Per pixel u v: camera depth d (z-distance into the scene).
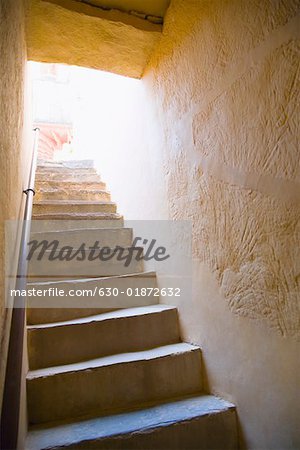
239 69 1.39
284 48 1.16
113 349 1.85
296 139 1.11
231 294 1.50
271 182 1.23
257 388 1.36
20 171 1.87
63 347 1.77
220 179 1.55
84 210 3.11
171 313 1.99
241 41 1.38
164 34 2.03
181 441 1.45
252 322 1.37
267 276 1.28
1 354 0.92
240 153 1.40
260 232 1.30
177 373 1.73
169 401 1.66
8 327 1.07
